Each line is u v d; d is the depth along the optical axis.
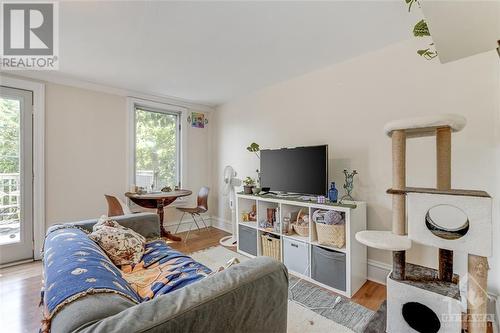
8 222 2.76
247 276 1.01
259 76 3.04
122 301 0.88
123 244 1.83
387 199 2.30
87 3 1.65
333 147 2.70
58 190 3.02
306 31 2.04
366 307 1.95
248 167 3.81
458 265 1.85
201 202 3.96
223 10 1.75
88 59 2.52
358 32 2.05
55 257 1.22
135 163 3.70
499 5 1.12
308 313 1.88
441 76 2.00
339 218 2.20
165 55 2.45
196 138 4.39
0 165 2.71
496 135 1.75
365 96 2.44
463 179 1.88
